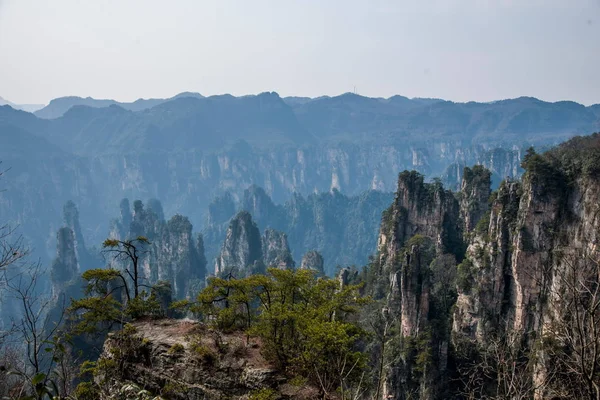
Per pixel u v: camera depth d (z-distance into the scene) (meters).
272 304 32.16
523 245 62.03
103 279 35.84
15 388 21.81
